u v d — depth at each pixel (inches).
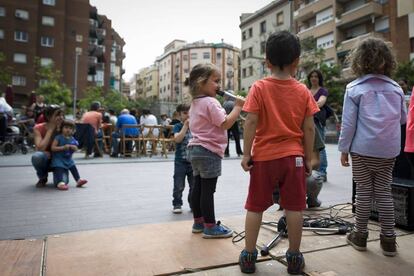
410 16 1022.4
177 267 94.6
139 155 422.3
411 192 125.4
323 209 161.2
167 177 263.0
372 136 103.3
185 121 160.4
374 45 107.8
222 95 124.2
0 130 406.0
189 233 124.3
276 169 91.2
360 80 109.2
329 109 210.7
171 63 3334.2
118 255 102.9
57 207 167.0
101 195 196.5
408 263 98.1
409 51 1026.1
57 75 1562.5
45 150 218.2
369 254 104.8
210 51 3080.7
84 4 1895.9
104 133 472.1
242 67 1768.0
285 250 106.8
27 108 480.1
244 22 1727.4
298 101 93.4
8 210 160.1
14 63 1605.6
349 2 1221.1
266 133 93.5
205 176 119.2
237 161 367.6
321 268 94.4
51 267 94.0
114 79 2652.6
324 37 1282.0
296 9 1438.2
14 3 1605.6
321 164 237.3
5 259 99.3
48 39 1721.2
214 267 95.8
